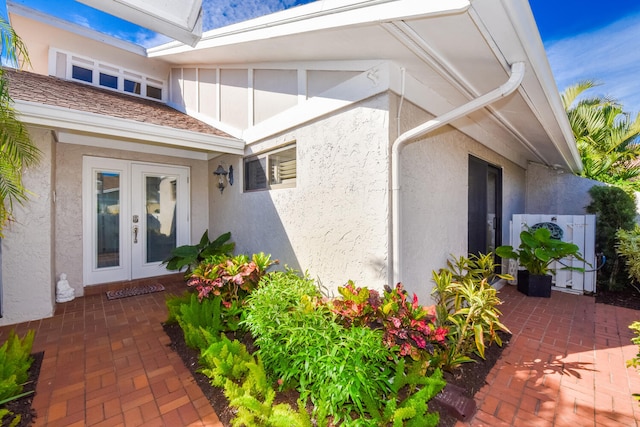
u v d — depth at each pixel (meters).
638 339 2.74
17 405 2.47
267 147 4.98
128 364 3.12
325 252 3.87
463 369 2.95
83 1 2.00
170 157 6.67
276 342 2.54
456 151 4.54
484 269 4.18
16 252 4.18
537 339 3.68
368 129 3.32
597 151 9.87
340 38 2.86
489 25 2.09
